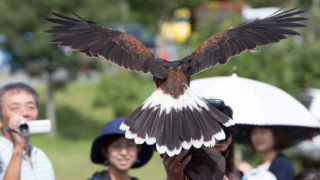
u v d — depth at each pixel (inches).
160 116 241.6
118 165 374.0
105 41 262.4
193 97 248.1
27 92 355.9
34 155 357.4
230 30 279.9
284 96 441.1
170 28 1665.8
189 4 1512.1
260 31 276.5
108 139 375.2
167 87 250.5
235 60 880.9
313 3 1133.7
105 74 1298.0
